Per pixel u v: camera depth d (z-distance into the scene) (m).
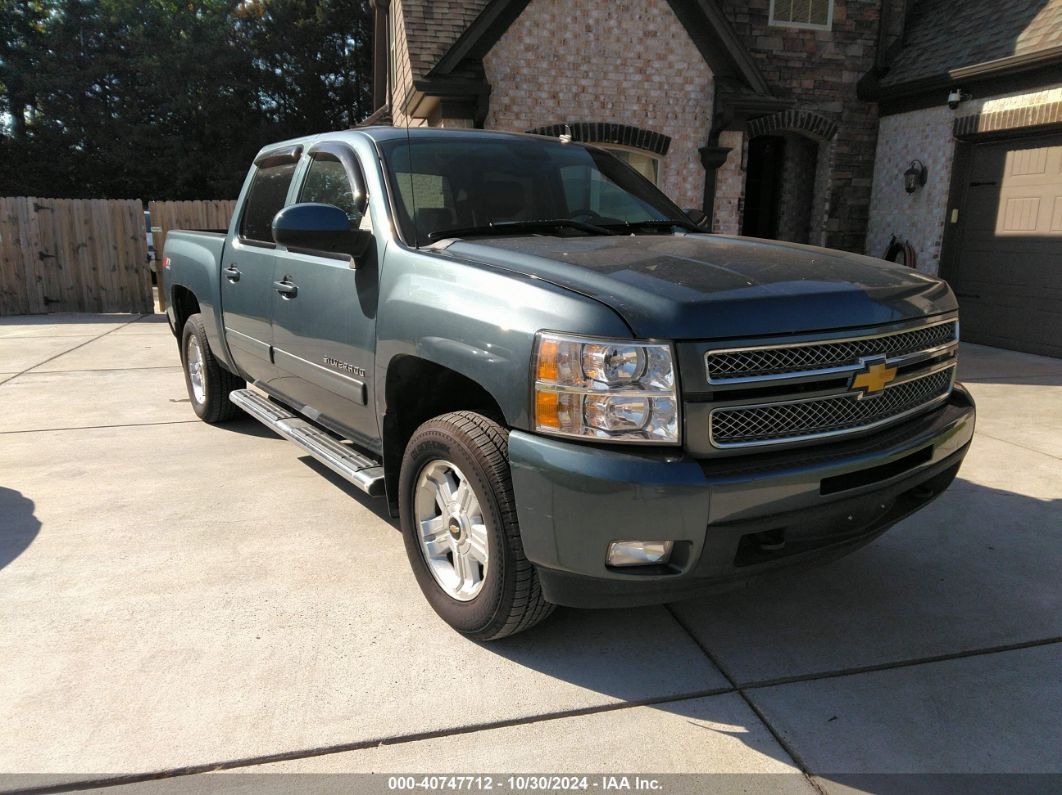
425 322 2.88
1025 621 3.13
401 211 3.32
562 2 9.98
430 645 2.92
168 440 5.54
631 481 2.25
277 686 2.65
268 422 4.39
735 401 2.35
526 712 2.54
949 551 3.77
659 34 10.30
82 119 32.03
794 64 11.48
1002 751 2.37
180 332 6.19
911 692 2.66
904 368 2.79
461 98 9.73
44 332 10.87
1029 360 8.90
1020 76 9.23
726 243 3.25
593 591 2.47
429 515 3.12
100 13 32.81
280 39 33.41
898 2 11.45
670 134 10.56
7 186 32.06
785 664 2.83
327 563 3.57
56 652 2.83
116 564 3.54
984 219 10.00
